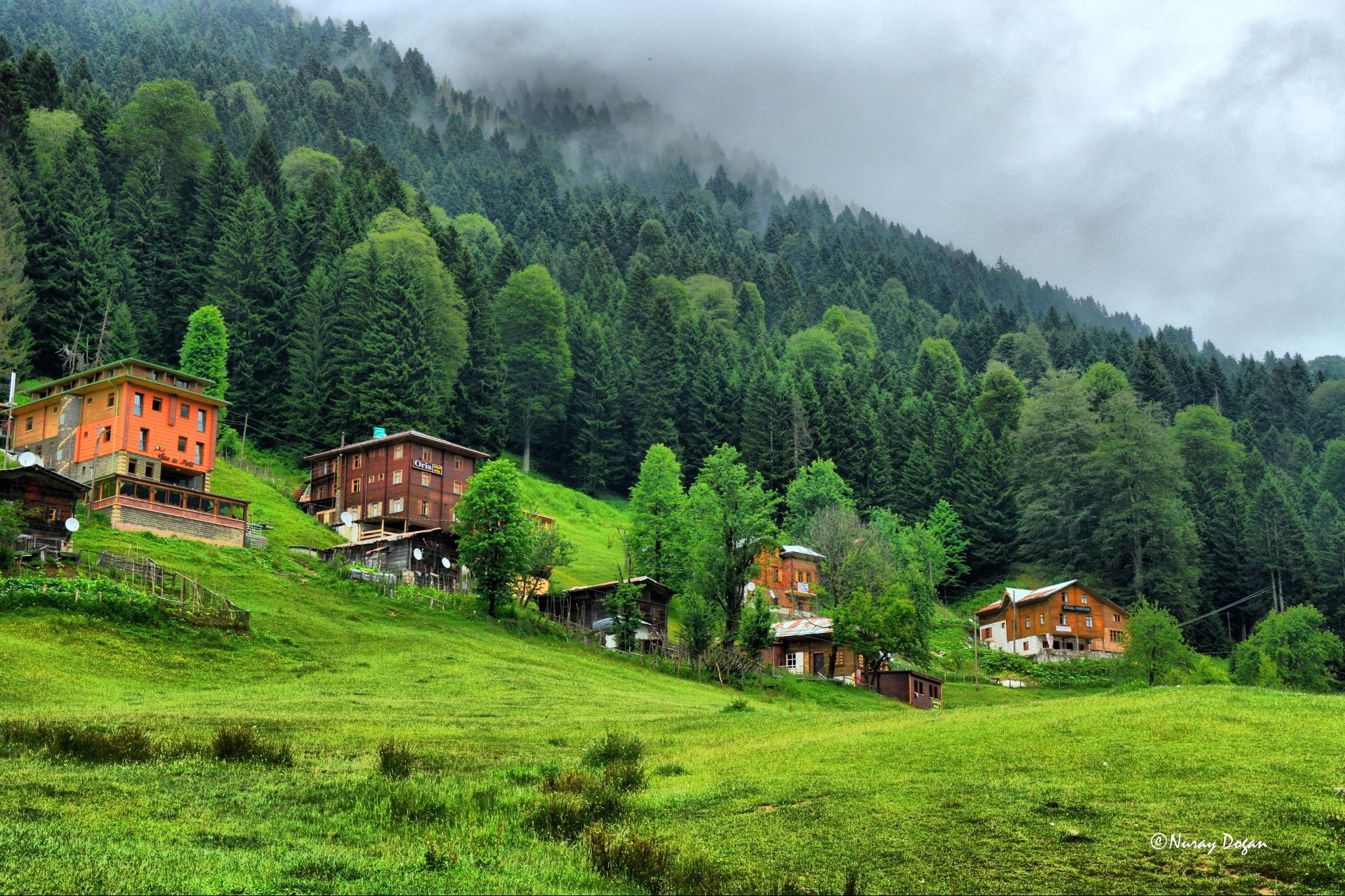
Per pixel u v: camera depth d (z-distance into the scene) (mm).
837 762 27188
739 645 82188
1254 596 135125
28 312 117188
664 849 18781
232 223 138250
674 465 119938
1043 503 143500
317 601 69125
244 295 136000
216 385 119375
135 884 15336
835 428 166375
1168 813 20406
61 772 24234
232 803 21969
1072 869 17781
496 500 78688
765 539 83438
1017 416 189500
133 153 160250
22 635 48594
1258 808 20359
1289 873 17234
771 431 161125
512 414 160875
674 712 47562
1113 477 140875
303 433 126000
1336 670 106188
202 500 79250
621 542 130375
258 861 17312
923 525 150500
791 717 42219
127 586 58969
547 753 31234
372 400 126500
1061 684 105062
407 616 71438
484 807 22391
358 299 137750
